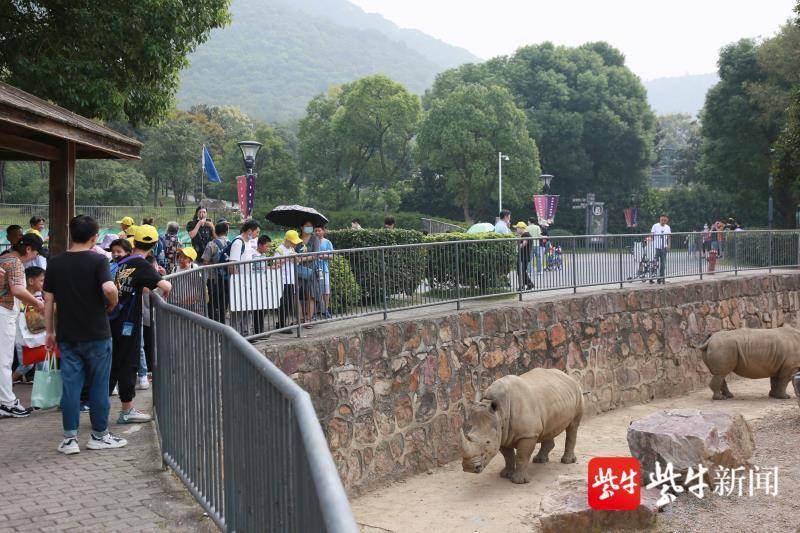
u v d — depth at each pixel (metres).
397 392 10.08
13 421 7.12
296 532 2.92
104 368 6.11
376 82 73.06
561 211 68.62
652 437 8.02
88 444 6.11
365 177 84.25
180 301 7.57
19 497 4.94
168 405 5.68
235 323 8.56
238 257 10.26
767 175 49.25
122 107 16.59
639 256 15.63
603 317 13.84
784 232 19.97
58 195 10.41
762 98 46.09
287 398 3.05
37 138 10.28
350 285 10.07
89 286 5.96
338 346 9.23
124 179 64.88
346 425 9.29
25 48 15.78
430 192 70.75
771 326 18.56
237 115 122.94
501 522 8.23
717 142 50.59
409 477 10.15
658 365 15.09
